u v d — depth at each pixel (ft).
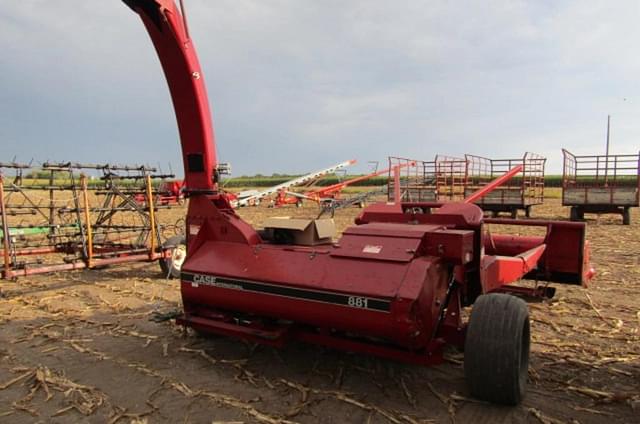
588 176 69.82
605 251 35.78
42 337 17.19
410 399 11.80
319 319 12.09
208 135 15.69
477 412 11.16
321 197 92.84
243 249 14.48
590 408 11.38
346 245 12.82
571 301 21.35
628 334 16.74
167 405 11.76
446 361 13.50
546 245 19.93
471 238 12.58
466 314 18.26
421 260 11.60
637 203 56.13
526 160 63.62
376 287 11.27
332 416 11.07
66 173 28.99
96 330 17.94
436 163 67.05
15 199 56.65
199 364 14.40
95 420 11.10
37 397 12.37
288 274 12.75
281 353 15.14
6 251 22.38
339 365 14.11
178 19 14.49
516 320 10.92
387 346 11.98
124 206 29.40
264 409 11.47
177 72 15.11
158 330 17.81
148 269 31.60
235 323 14.46
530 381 12.89
